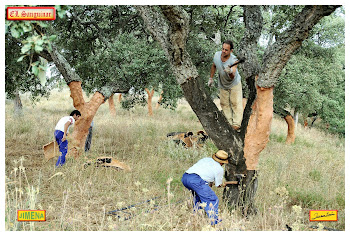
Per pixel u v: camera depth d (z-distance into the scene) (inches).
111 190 207.3
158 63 314.2
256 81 176.7
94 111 292.0
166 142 348.8
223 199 189.3
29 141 354.9
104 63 318.7
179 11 156.6
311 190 229.5
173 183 227.1
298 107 582.2
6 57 247.0
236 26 383.2
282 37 161.9
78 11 338.6
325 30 509.0
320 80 511.8
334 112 687.7
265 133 179.6
